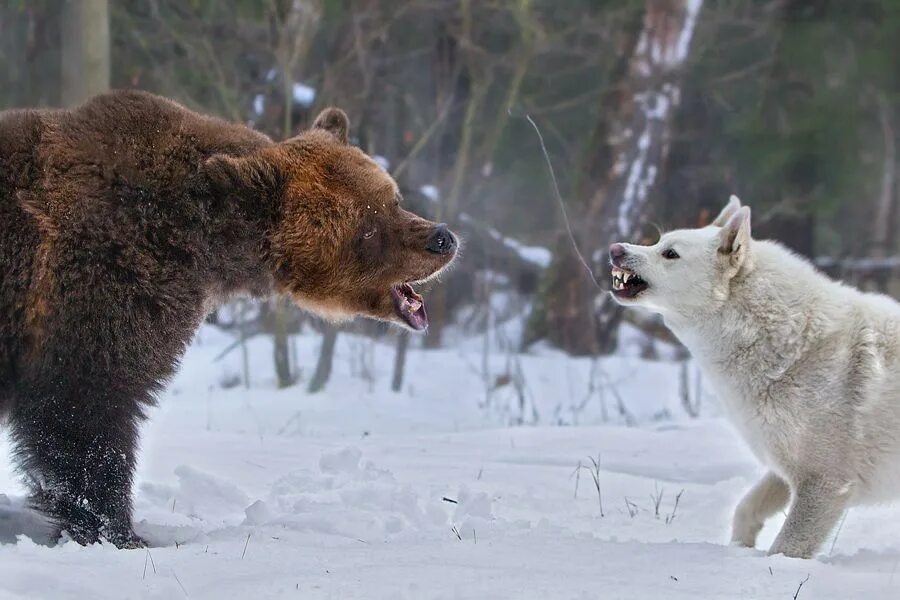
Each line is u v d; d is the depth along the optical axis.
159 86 26.27
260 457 12.72
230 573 7.17
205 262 8.43
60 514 8.18
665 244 9.94
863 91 35.50
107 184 8.08
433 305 30.09
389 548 8.08
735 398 9.52
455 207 28.67
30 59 30.48
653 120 27.25
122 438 8.20
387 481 10.70
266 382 23.66
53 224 7.90
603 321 28.31
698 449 14.20
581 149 33.19
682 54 27.33
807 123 34.12
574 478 12.23
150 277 8.14
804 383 9.12
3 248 7.84
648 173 27.44
